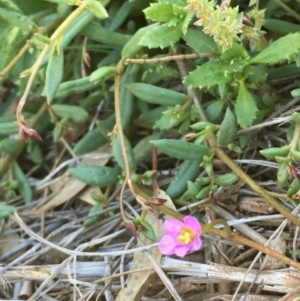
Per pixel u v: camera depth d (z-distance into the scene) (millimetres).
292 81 206
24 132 170
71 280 180
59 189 221
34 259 200
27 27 195
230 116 177
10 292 198
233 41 172
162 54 211
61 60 182
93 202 213
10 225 218
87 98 220
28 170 238
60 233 212
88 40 219
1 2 208
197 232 155
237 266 178
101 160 220
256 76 185
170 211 172
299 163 186
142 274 176
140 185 198
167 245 156
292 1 197
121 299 174
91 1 180
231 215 187
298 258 174
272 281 165
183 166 193
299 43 166
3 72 189
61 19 205
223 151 187
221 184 183
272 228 185
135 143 220
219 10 162
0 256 209
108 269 184
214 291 176
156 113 211
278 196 176
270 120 192
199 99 197
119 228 202
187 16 172
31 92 229
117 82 191
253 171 198
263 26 194
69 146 230
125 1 215
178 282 177
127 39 203
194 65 204
